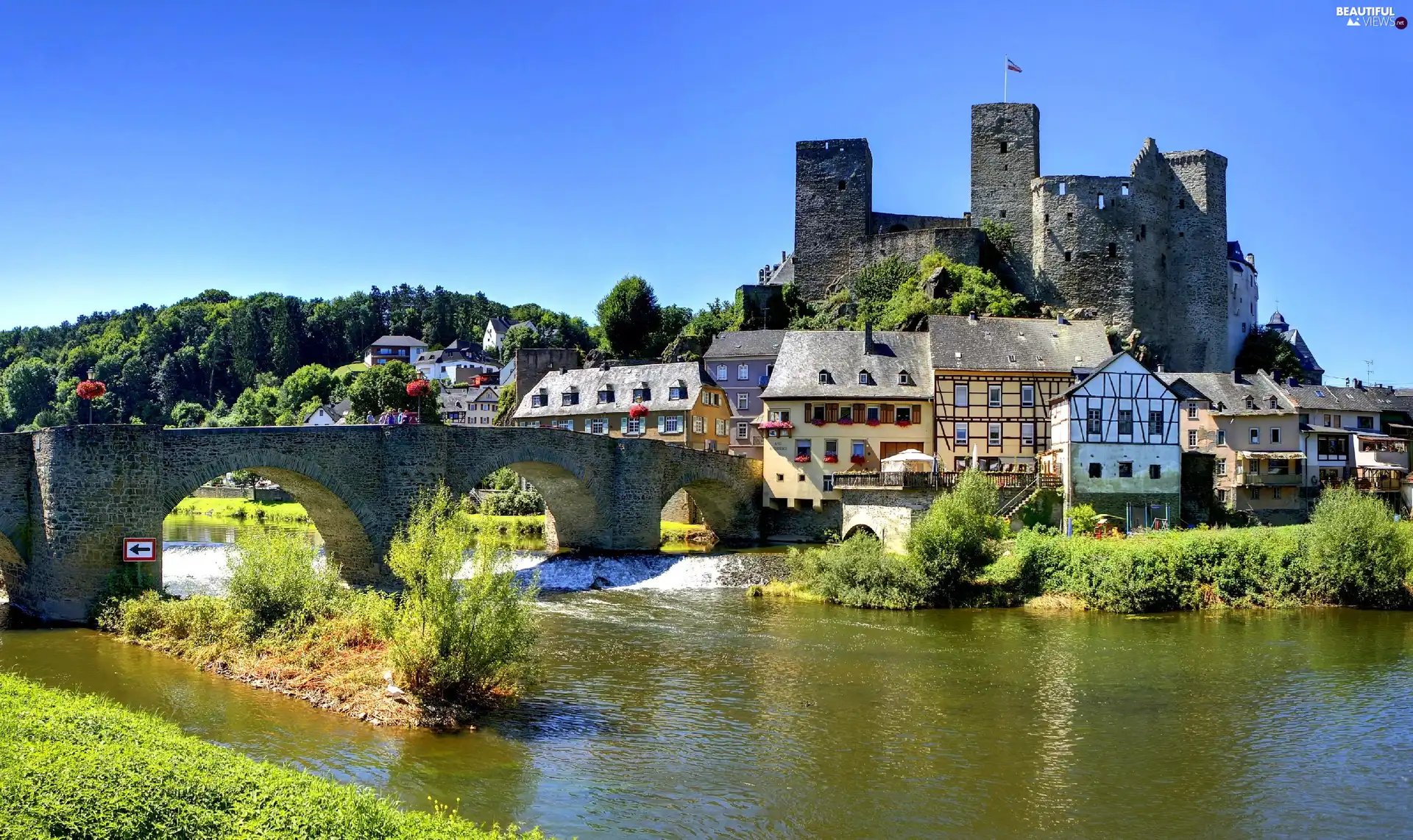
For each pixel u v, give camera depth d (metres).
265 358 177.12
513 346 180.25
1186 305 94.94
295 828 14.48
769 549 60.69
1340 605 44.56
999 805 20.84
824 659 33.19
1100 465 55.31
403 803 19.62
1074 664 32.94
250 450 40.09
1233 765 23.50
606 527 56.56
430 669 25.64
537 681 29.00
